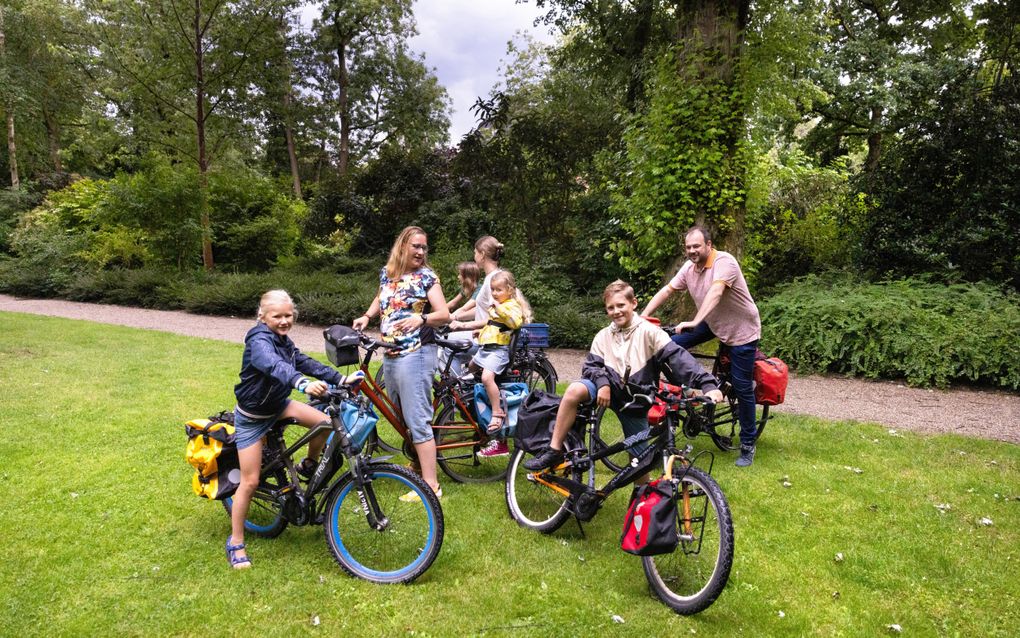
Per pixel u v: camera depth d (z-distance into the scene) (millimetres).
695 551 2900
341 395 3039
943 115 9438
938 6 16531
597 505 3334
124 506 3734
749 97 8727
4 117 27031
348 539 3170
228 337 10367
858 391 6949
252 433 3096
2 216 22312
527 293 11453
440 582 2998
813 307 8281
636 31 12234
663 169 8750
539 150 13859
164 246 16547
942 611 2875
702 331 4969
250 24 16578
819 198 12539
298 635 2592
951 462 4656
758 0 9281
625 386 3443
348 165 32750
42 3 25922
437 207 15719
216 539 3363
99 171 31734
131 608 2742
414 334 3691
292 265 17969
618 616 2742
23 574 2986
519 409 3756
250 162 24391
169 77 16766
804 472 4453
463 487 4180
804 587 3041
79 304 14969
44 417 5387
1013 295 8273
